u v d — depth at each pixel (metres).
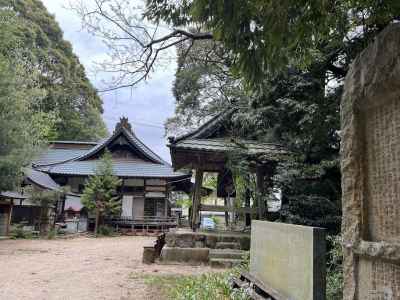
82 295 6.30
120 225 23.84
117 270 8.97
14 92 15.46
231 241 10.44
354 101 3.44
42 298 6.07
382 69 3.12
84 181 25.67
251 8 3.73
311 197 8.21
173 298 6.08
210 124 11.61
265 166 10.41
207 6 3.80
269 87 7.61
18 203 20.89
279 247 5.10
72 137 35.25
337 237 5.93
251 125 9.73
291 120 8.34
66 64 30.33
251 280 6.02
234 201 15.21
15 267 9.24
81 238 19.86
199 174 11.52
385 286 2.90
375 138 3.23
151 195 25.17
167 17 5.36
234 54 4.48
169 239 10.48
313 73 7.27
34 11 29.27
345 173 3.50
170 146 10.50
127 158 27.03
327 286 5.11
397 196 2.92
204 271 8.80
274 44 4.07
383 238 3.03
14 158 15.23
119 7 11.12
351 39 6.24
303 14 3.86
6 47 16.22
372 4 4.54
